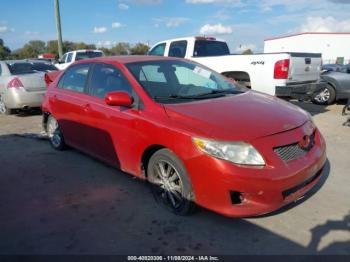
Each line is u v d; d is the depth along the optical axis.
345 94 9.85
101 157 4.62
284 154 3.14
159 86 4.06
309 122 3.77
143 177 3.91
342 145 5.80
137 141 3.77
